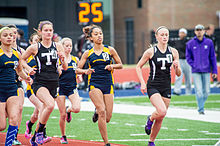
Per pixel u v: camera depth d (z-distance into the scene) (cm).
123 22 11588
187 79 5544
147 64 7475
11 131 2158
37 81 2383
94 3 5581
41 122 2347
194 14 11381
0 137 2762
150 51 2402
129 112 4062
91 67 2462
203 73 3866
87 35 2488
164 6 11112
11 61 2177
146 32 9969
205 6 11462
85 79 5700
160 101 2342
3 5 7544
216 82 6469
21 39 4156
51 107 2298
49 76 2384
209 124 3366
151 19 11000
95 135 2911
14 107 2181
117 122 3466
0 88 2152
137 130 3103
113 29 10781
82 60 2492
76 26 7650
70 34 7375
